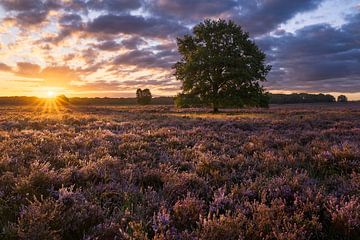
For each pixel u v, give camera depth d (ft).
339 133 40.16
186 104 137.90
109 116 90.22
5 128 47.67
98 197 14.60
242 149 28.07
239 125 51.06
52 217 11.30
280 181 16.62
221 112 132.57
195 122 59.41
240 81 133.18
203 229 10.92
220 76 134.10
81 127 51.11
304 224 11.50
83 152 25.81
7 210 12.87
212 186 16.78
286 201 15.01
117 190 15.30
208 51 135.13
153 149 28.48
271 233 10.87
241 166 21.31
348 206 12.62
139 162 22.27
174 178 17.11
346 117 76.23
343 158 23.20
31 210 11.62
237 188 15.69
